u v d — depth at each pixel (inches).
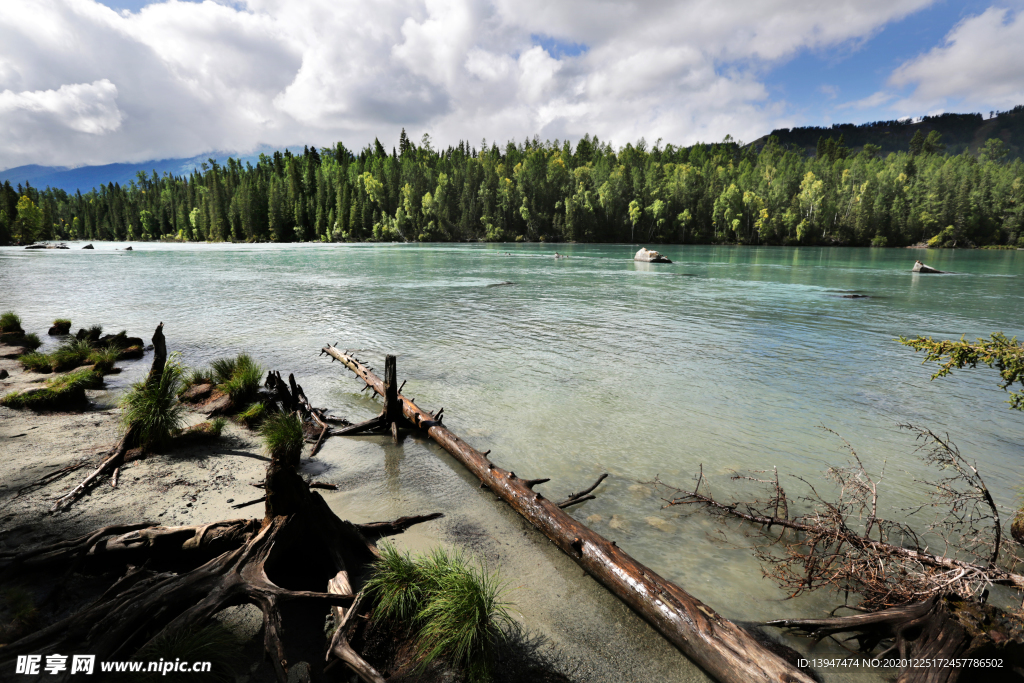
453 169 6496.1
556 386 395.9
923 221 4879.4
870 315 759.7
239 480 231.3
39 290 1066.1
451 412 335.0
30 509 199.3
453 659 131.2
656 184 5762.8
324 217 5974.4
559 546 185.6
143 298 933.2
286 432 252.1
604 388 390.6
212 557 161.8
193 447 271.9
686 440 291.0
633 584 154.7
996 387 394.9
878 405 350.9
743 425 315.3
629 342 561.6
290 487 160.6
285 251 3179.1
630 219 5462.6
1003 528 195.5
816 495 214.8
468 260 2229.3
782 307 845.2
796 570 173.9
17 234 5093.5
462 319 711.7
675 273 1587.1
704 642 131.8
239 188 6333.7
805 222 5004.9
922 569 146.0
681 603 143.5
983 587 144.7
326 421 319.6
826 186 5570.9
